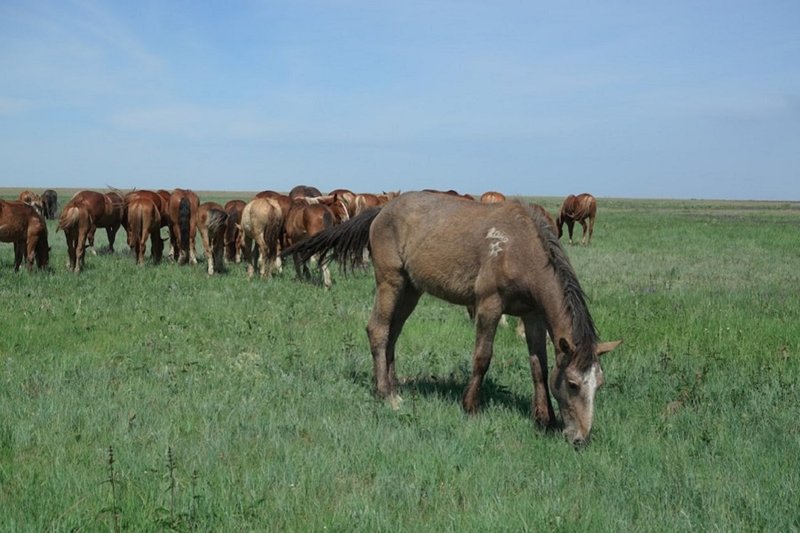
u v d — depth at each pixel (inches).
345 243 340.5
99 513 179.6
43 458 227.9
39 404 275.6
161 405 284.0
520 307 268.2
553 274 252.5
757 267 808.3
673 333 424.2
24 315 454.9
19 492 200.2
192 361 356.2
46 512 184.7
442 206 297.0
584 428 233.6
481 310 273.0
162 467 214.8
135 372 334.6
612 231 1521.9
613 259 888.9
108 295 542.6
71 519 180.7
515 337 432.8
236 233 799.1
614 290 593.9
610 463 225.3
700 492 201.8
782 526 180.5
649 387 314.3
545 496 200.2
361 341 417.1
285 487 204.1
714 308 498.6
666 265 823.7
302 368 348.2
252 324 452.1
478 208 287.6
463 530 178.2
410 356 382.9
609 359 366.6
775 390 304.2
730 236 1374.3
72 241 690.8
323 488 206.8
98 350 381.4
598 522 182.7
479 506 192.2
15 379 312.0
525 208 272.2
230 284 625.0
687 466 220.5
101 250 954.7
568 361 240.2
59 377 317.7
